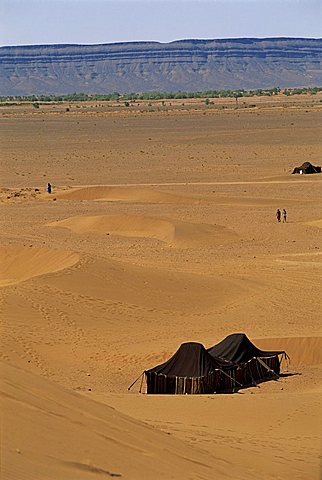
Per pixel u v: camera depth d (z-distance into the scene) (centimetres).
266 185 15900
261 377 5475
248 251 9844
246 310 7094
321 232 11131
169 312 7044
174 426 3491
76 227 11650
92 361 5688
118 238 10875
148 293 7406
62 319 6600
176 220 11569
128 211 12950
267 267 8731
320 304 7244
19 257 8288
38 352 5803
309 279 8125
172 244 10350
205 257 9388
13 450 1934
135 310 6994
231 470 2556
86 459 2075
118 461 2169
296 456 3033
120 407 4075
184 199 14100
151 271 7950
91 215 12531
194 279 7894
